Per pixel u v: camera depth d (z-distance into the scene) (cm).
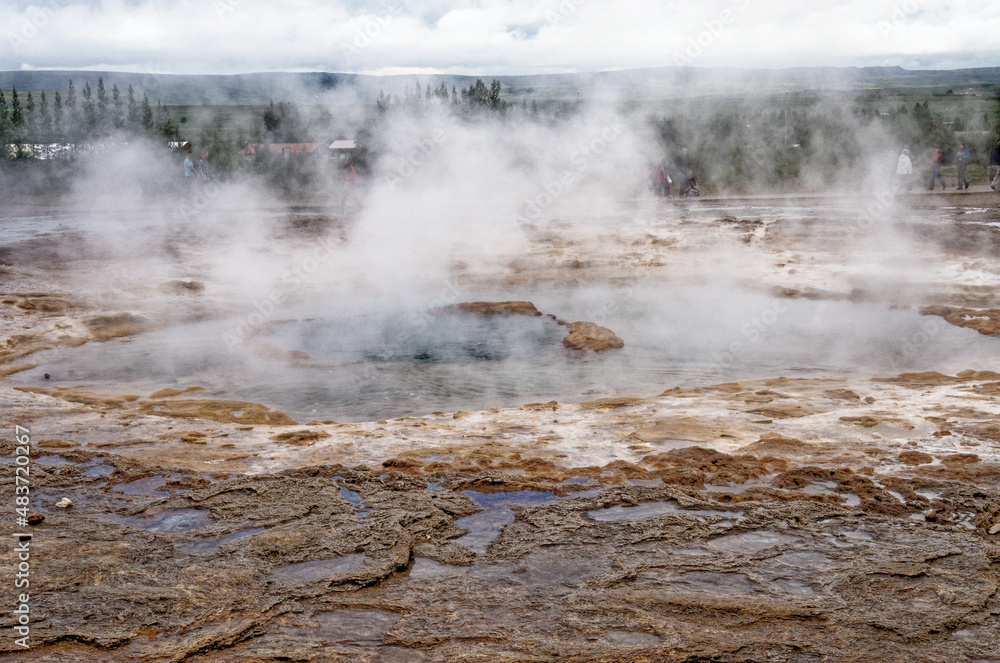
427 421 610
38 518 394
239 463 498
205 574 338
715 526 387
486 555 361
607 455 505
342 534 380
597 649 279
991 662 270
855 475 448
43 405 641
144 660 272
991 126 3334
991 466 458
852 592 320
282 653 278
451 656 276
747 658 273
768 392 670
